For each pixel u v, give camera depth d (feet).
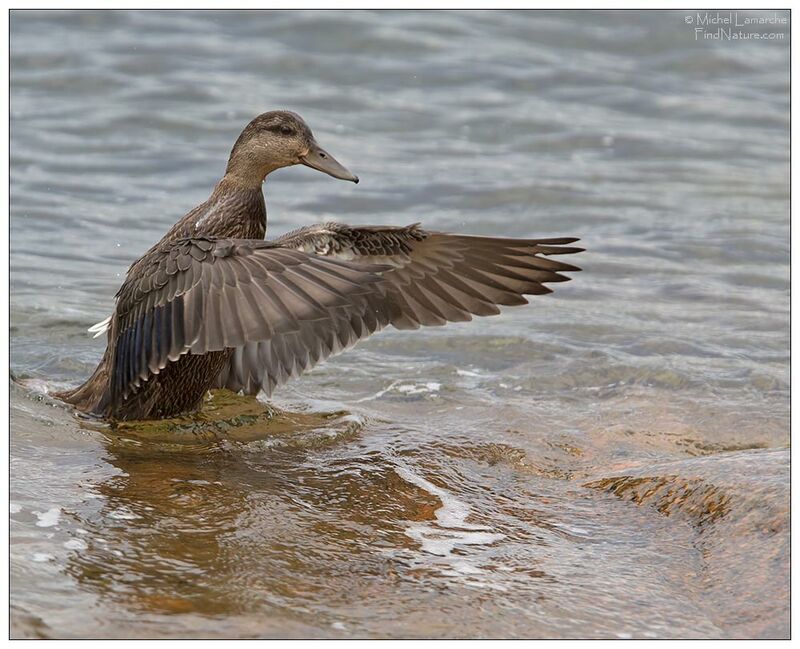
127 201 61.93
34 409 34.58
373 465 32.19
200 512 27.99
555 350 44.09
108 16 88.17
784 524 27.02
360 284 28.40
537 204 64.03
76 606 23.11
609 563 26.94
